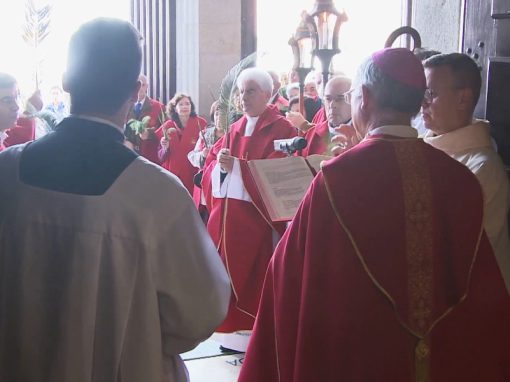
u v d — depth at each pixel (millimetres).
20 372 1277
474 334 1517
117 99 1315
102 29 1313
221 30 6770
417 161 1521
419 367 1499
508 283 1851
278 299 1603
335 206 1499
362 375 1483
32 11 6582
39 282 1271
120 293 1262
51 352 1260
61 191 1273
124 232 1269
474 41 2266
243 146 3684
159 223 1292
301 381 1517
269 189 2998
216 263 1368
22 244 1275
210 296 1329
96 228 1256
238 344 3676
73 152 1295
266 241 3523
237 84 3775
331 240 1509
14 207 1290
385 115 1563
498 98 2078
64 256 1260
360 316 1484
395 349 1484
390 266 1481
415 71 1541
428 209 1496
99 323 1269
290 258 1586
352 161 1533
